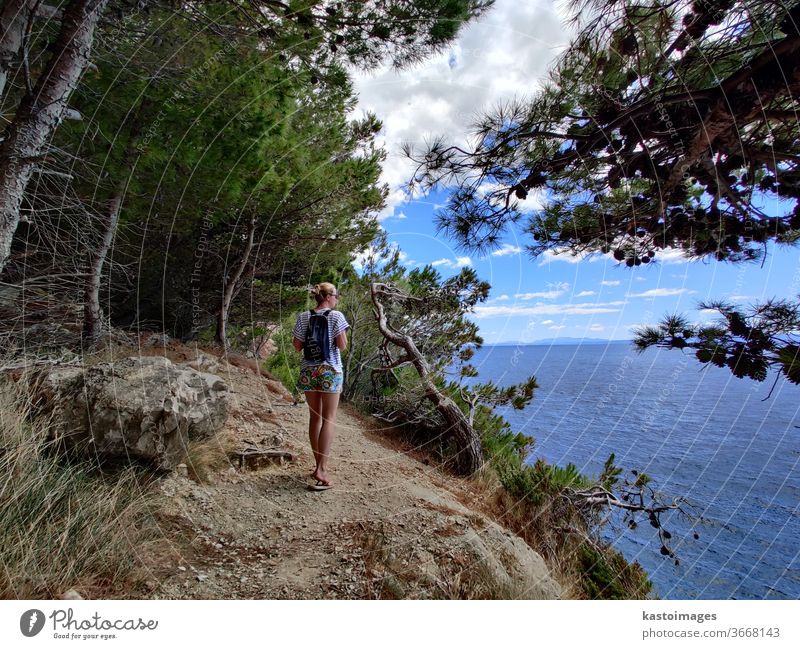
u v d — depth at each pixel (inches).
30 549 60.9
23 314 136.9
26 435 80.9
